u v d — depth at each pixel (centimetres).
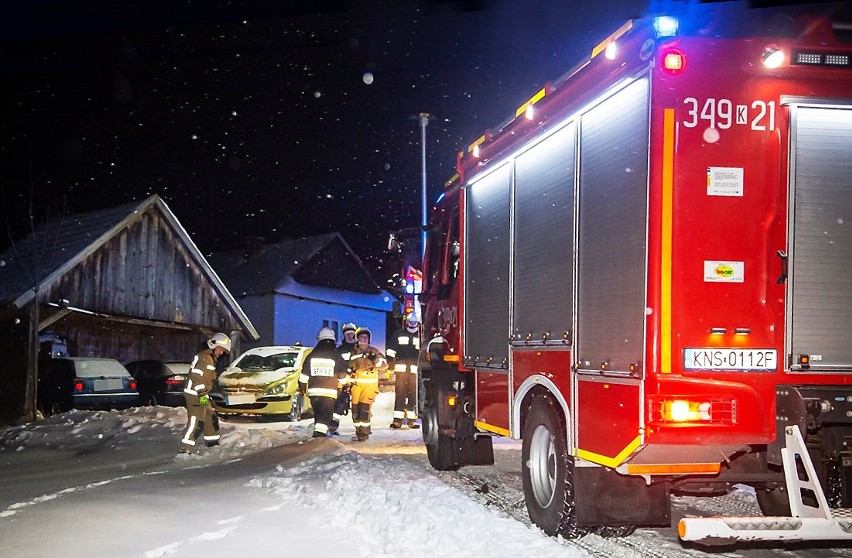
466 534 625
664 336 518
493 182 823
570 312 626
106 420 1540
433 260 1045
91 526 683
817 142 548
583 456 595
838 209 548
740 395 524
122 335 2627
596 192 595
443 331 979
